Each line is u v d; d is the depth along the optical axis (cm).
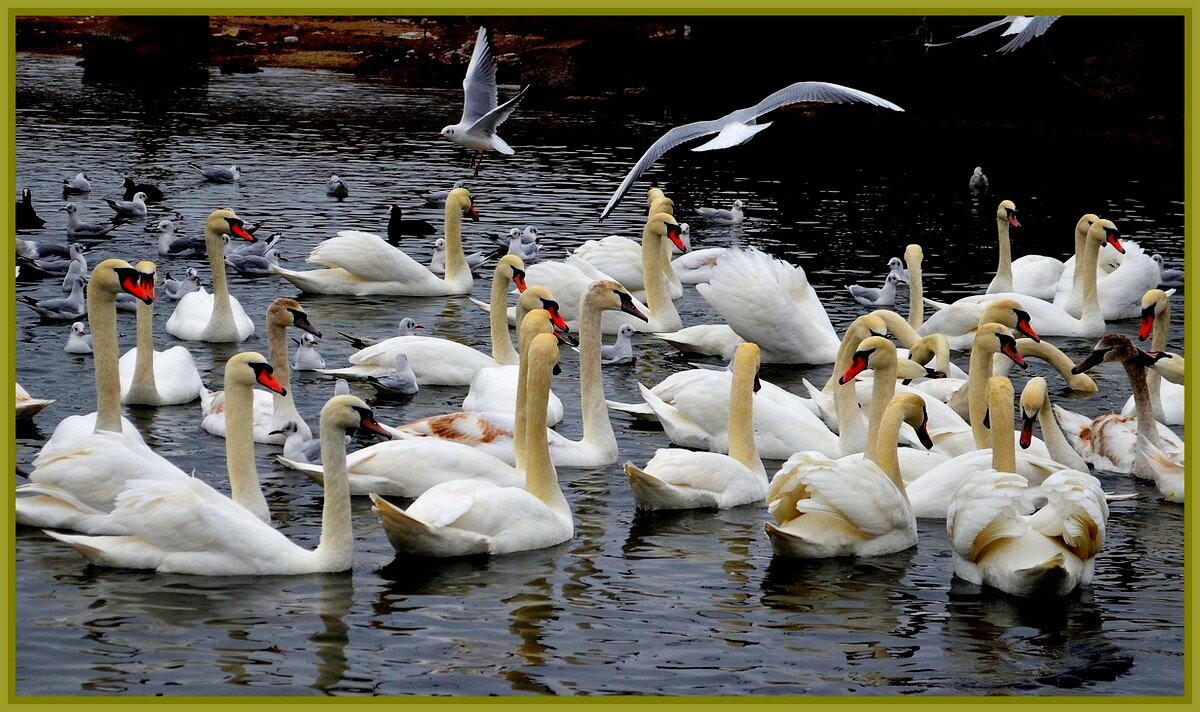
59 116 5503
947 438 1955
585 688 1251
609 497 1816
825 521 1611
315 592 1448
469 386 2355
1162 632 1405
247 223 3688
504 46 7481
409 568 1528
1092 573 1525
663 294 2856
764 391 2116
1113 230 3025
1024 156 5328
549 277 2808
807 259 3497
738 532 1691
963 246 3703
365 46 8319
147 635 1326
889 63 6469
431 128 5578
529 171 4719
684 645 1352
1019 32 1738
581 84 6850
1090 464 2023
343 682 1245
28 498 1547
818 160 5291
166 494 1484
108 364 1761
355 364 2342
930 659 1330
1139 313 3030
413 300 3045
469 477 1738
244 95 6419
